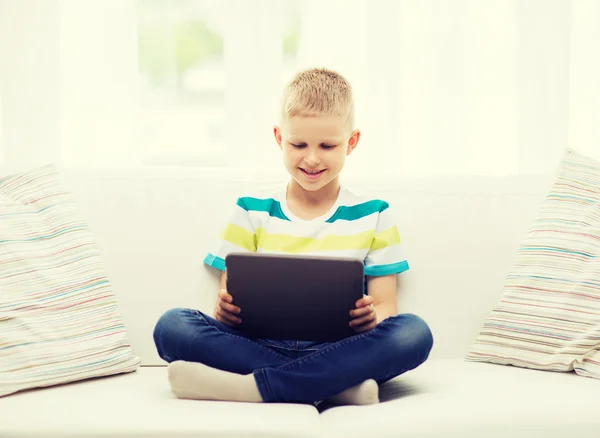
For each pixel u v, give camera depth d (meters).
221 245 1.55
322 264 1.24
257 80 2.13
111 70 2.10
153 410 1.12
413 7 2.15
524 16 2.16
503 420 1.08
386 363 1.22
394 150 2.15
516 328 1.43
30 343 1.30
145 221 1.58
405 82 2.16
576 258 1.44
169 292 1.54
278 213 1.60
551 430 1.08
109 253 1.55
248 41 2.12
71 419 1.08
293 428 1.06
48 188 1.53
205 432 1.05
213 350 1.26
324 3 2.12
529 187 1.65
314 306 1.26
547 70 2.17
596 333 1.33
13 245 1.41
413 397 1.20
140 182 1.62
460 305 1.55
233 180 1.65
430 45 2.15
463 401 1.15
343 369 1.20
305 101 1.50
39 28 2.07
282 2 2.12
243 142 2.14
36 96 2.08
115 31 2.09
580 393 1.19
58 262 1.44
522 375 1.33
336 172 1.55
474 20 2.17
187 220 1.58
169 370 1.18
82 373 1.33
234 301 1.29
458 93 2.15
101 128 2.11
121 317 1.48
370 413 1.12
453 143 2.16
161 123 2.22
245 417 1.09
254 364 1.25
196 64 2.22
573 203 1.52
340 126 1.52
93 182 1.61
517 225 1.60
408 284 1.56
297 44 2.16
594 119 2.22
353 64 2.13
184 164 2.24
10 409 1.14
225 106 2.14
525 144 2.19
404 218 1.61
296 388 1.19
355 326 1.27
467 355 1.49
